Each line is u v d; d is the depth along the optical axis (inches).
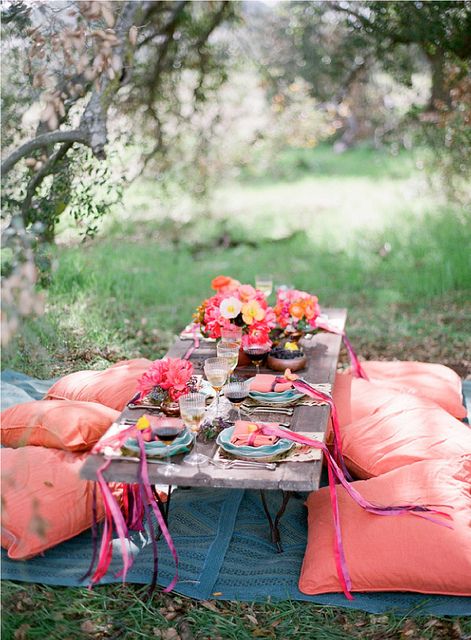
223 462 122.4
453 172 343.3
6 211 203.9
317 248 384.2
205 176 410.6
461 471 143.6
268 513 142.6
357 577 125.9
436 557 124.3
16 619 122.4
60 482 142.5
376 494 138.5
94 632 121.9
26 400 194.1
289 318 177.9
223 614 125.7
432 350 253.6
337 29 361.1
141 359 195.0
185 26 337.7
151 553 140.3
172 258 358.9
